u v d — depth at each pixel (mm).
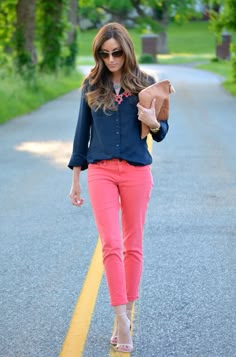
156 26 123812
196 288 10039
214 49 131125
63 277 10555
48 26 55312
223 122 30828
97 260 11352
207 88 51469
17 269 10953
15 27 49906
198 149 23219
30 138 26203
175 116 33375
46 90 45094
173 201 15547
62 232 13102
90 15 132125
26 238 12703
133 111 8133
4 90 37000
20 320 8938
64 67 60531
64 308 9328
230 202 15438
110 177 8195
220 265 11078
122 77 8086
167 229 13234
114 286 7934
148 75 8289
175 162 20641
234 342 8219
